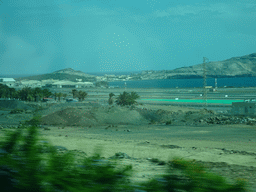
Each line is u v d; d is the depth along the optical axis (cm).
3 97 13288
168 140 3797
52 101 14788
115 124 6756
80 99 14425
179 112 8131
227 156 1891
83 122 6575
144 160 934
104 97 17925
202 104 12162
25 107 9944
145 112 7825
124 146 2212
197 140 3803
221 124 6122
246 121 6166
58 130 5341
